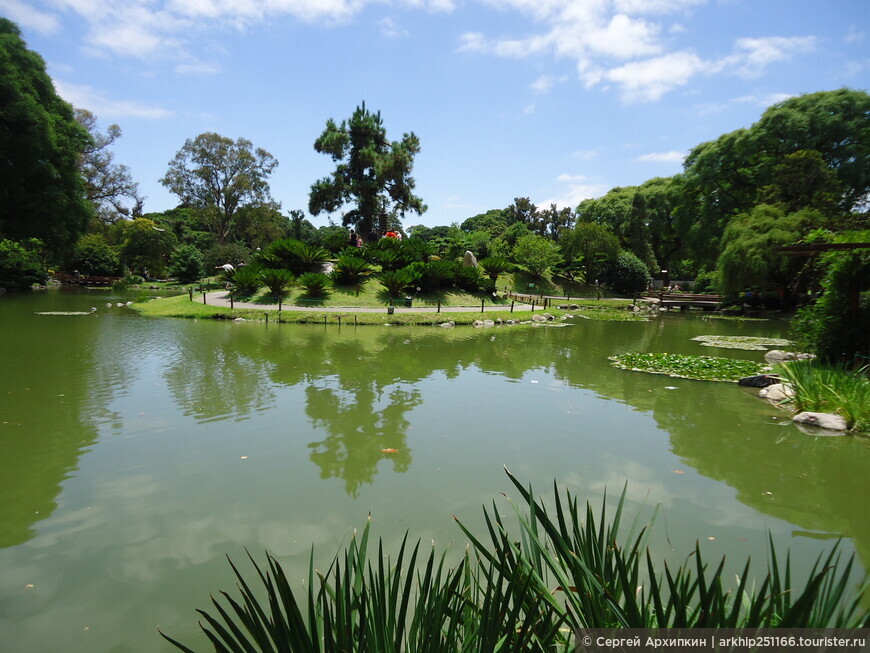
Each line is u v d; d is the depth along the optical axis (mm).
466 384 9312
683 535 3873
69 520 4027
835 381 7508
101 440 5891
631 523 4055
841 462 5547
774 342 16141
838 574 3289
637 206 45156
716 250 33594
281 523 3986
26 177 27250
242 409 7266
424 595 1736
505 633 1721
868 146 26406
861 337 9219
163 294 33000
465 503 4371
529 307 28547
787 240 21875
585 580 1688
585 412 7496
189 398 7793
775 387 8641
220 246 48750
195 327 16953
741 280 23656
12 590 3135
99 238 45281
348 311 21859
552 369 11141
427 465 5266
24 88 26016
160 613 2938
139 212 54344
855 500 4586
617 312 30000
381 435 6238
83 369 9695
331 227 65375
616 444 6051
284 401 7754
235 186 54156
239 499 4414
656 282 47156
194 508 4242
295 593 3092
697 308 32969
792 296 26719
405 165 41969
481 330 19578
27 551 3576
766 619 1498
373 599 1673
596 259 42469
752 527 4039
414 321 20844
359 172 42750
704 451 5855
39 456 5383
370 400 7934
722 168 31969
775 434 6539
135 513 4148
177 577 3275
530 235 44000
